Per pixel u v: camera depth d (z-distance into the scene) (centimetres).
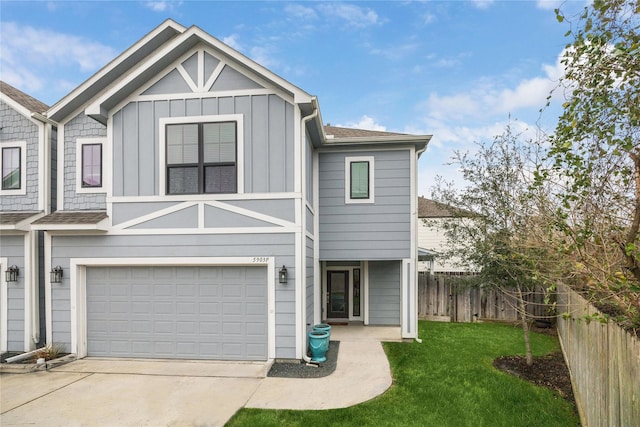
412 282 948
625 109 302
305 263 777
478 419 497
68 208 855
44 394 590
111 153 804
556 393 586
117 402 557
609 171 325
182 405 545
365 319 1108
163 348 788
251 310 772
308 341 801
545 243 464
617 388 320
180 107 793
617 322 330
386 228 968
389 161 974
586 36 310
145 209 791
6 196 899
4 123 910
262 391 598
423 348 848
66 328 803
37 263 872
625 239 319
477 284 809
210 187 782
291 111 768
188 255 777
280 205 763
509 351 820
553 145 397
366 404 543
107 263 793
